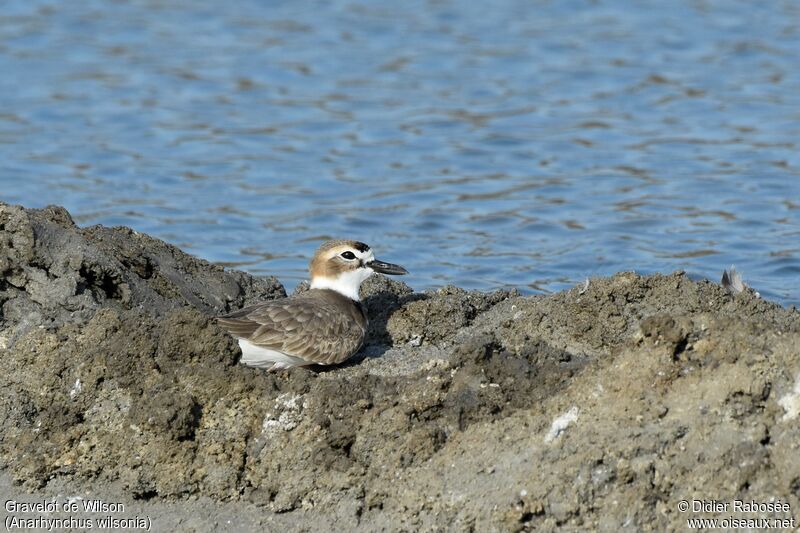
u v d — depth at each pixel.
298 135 30.25
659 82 33.53
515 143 28.97
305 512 11.58
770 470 10.63
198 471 11.85
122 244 14.36
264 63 36.56
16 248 13.27
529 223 23.28
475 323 14.14
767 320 12.66
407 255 21.59
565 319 13.51
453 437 11.62
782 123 29.56
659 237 22.03
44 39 39.06
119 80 35.09
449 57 36.75
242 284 15.29
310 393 12.18
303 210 24.70
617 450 10.92
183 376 12.33
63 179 26.84
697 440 10.88
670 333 11.43
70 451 12.15
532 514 10.88
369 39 39.00
